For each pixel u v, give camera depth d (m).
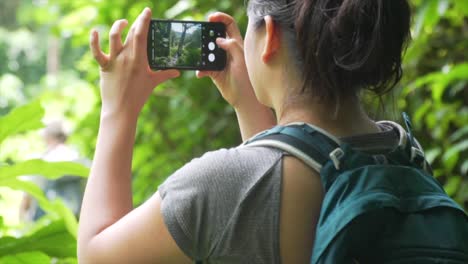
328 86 1.74
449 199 1.72
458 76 3.98
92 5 6.93
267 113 2.19
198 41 2.16
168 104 6.82
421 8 4.01
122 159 1.89
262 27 1.84
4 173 2.51
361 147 1.77
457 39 5.21
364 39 1.71
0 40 18.41
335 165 1.68
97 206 1.81
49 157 7.66
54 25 7.61
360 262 1.63
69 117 8.57
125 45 1.97
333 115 1.78
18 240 2.49
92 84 7.53
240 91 2.18
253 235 1.66
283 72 1.81
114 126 1.92
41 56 18.53
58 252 2.55
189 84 6.41
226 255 1.67
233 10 5.90
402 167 1.72
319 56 1.72
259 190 1.67
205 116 6.34
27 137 8.38
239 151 1.72
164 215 1.69
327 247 1.59
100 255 1.73
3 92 14.53
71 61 16.91
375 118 2.00
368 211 1.59
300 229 1.67
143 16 1.96
